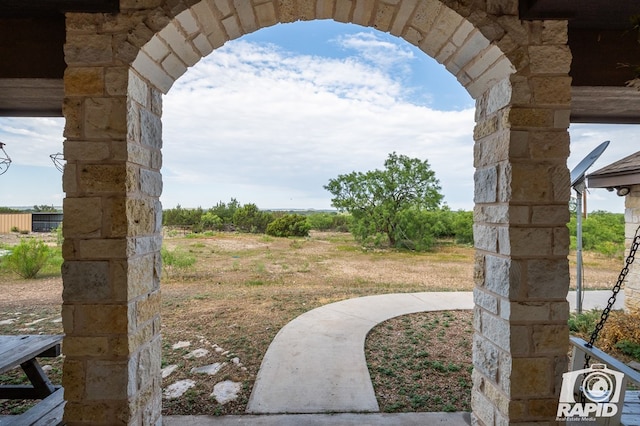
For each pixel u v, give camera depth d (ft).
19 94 7.94
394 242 47.91
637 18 5.06
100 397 5.82
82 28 5.82
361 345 12.76
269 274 29.58
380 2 6.19
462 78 7.36
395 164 47.78
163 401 9.05
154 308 6.94
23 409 9.18
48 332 14.62
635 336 12.85
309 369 10.73
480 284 7.08
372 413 8.39
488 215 6.72
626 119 9.87
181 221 65.82
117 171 5.81
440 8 6.00
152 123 6.88
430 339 13.85
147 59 6.16
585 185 16.85
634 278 16.76
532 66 5.93
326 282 26.81
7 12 6.08
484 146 6.95
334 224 69.41
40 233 56.65
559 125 5.98
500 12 5.94
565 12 5.86
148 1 5.85
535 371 5.97
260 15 6.54
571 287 25.55
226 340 13.67
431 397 9.36
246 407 8.62
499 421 6.32
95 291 5.80
